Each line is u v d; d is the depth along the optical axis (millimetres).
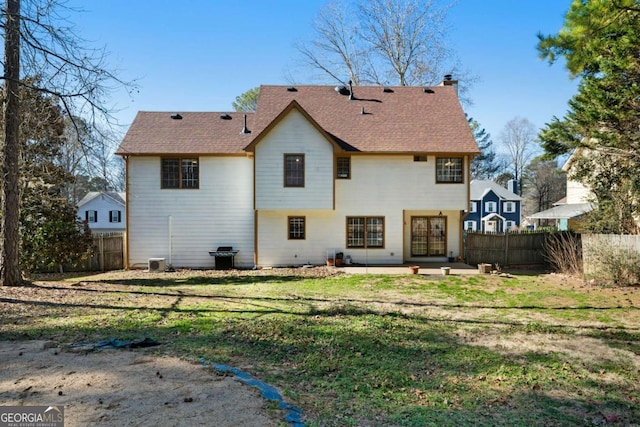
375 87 21469
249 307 9750
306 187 17328
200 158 18438
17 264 12125
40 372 5051
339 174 18328
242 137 19234
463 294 12000
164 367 5332
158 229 18359
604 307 10273
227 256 17984
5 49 11172
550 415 4484
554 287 13250
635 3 7453
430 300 11078
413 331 7824
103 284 13375
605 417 4465
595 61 10391
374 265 18156
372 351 6562
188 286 13250
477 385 5301
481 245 19453
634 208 15969
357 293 12039
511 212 45312
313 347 6695
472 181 47875
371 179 18297
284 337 7199
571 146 12984
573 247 15945
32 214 14742
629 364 6215
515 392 5105
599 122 11773
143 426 3662
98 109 11445
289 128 17281
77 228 16172
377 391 4984
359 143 18016
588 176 17812
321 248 18406
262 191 17219
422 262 19000
